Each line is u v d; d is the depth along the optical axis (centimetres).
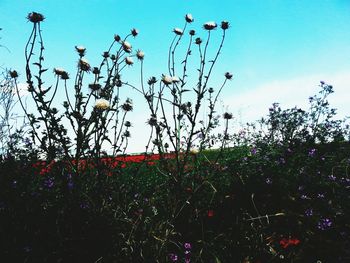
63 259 53
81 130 64
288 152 114
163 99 74
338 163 110
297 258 59
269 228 66
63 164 65
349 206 76
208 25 76
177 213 64
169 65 76
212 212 70
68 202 61
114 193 69
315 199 78
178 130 74
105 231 57
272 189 79
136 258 54
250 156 103
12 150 79
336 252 60
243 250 60
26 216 59
